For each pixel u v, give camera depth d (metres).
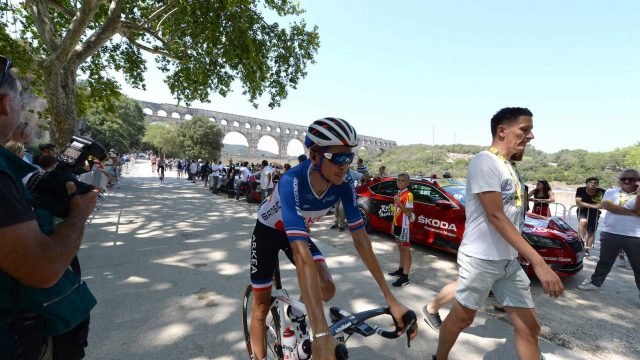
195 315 3.04
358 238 1.64
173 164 41.38
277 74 13.23
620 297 4.00
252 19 11.37
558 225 4.63
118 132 47.84
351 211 1.67
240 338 2.66
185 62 12.52
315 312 1.23
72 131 9.92
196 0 10.41
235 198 12.57
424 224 5.59
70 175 1.23
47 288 1.03
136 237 5.92
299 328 1.85
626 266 5.38
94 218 7.58
